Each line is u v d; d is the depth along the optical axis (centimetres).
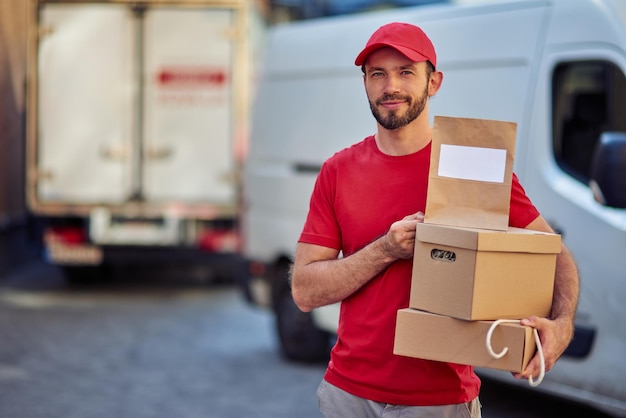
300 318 934
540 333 342
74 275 1496
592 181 572
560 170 666
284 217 930
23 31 1812
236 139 1399
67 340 1057
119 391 838
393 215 373
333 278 371
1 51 1627
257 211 976
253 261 978
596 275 634
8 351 995
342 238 387
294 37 946
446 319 346
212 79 1397
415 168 373
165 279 1566
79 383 864
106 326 1144
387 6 1877
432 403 365
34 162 1393
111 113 1397
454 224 352
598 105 654
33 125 1395
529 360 340
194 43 1394
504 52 707
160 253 1399
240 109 1396
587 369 638
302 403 805
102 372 909
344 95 862
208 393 835
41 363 942
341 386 378
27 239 1784
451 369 366
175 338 1078
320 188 390
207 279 1568
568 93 668
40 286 1483
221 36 1392
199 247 1397
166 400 809
